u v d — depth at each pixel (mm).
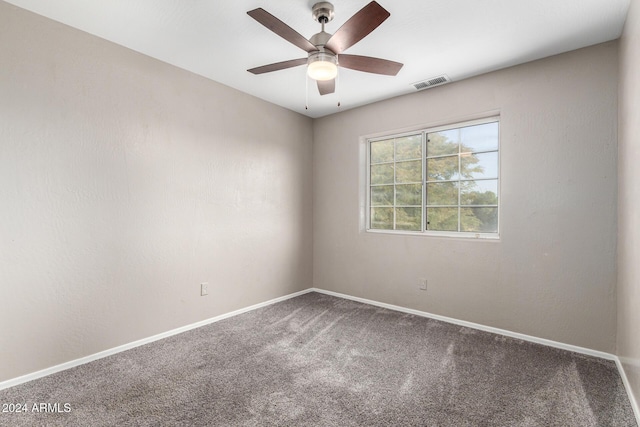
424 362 2367
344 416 1758
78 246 2312
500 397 1930
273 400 1900
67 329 2266
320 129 4305
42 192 2146
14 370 2041
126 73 2551
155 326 2756
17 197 2047
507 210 2850
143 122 2660
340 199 4094
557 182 2609
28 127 2084
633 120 1838
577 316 2531
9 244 2021
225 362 2365
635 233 1795
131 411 1792
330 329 3020
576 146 2527
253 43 2482
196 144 3043
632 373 1870
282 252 3947
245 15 2115
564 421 1717
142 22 2205
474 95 3021
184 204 2959
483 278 2996
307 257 4312
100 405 1845
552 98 2625
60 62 2211
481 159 3143
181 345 2654
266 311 3529
